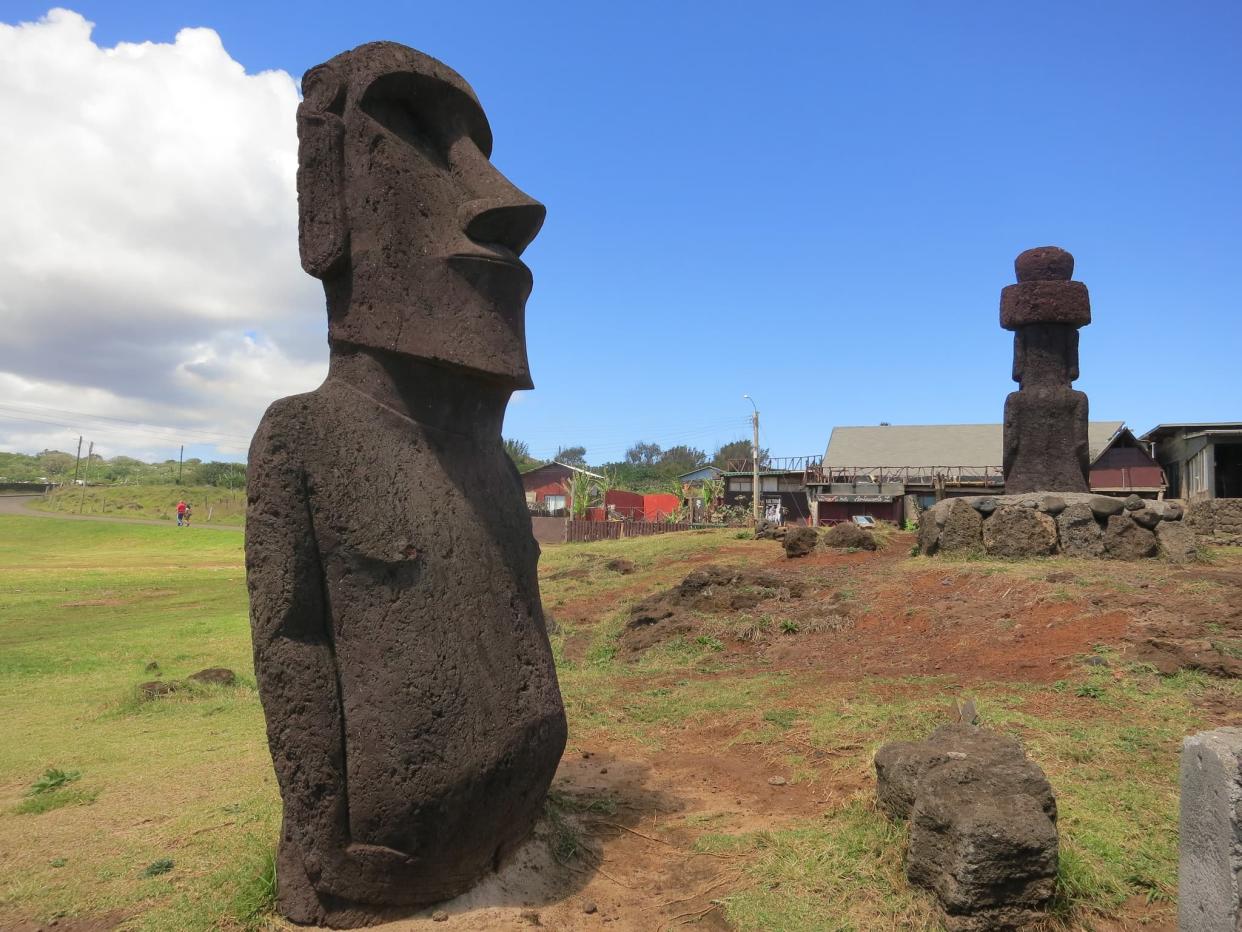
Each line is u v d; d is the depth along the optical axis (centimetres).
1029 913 353
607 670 925
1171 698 623
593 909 388
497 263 402
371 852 358
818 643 941
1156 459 2706
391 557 369
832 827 452
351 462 374
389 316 386
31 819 499
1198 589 870
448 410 406
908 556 1362
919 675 761
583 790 531
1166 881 379
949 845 364
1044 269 1370
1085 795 460
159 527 4172
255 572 366
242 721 736
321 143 389
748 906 380
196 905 376
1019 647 802
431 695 366
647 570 1639
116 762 619
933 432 3697
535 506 4766
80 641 1236
